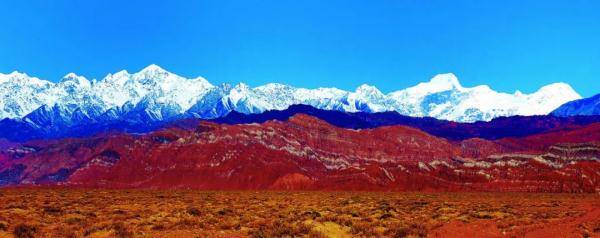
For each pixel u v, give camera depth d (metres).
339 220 45.97
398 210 64.06
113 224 40.44
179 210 57.88
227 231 40.09
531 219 53.34
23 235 35.66
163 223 43.22
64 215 52.00
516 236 39.75
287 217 49.72
